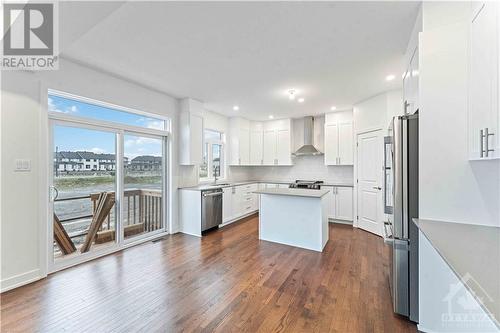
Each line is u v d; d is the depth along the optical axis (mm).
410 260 1986
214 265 3074
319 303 2230
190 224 4555
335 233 4570
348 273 2852
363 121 4691
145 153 4168
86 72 3109
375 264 3117
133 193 3975
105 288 2484
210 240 4156
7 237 2434
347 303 2230
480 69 1521
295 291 2439
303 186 5727
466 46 1701
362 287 2521
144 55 2787
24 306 2164
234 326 1909
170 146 4492
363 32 2281
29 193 2600
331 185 5477
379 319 2004
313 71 3240
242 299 2291
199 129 4785
